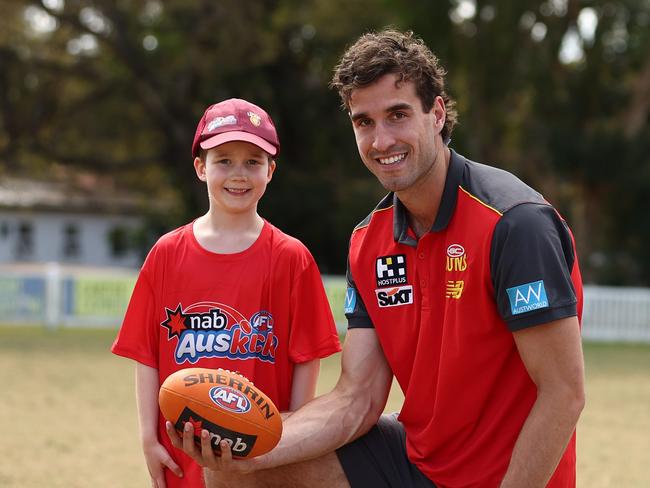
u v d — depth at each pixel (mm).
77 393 9930
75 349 14438
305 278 4105
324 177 29719
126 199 47688
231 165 4070
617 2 26391
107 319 18266
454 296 3484
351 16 24953
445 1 24469
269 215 28688
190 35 25562
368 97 3453
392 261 3721
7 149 27547
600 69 26906
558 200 28250
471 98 25812
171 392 3316
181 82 27469
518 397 3520
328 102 29250
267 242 4117
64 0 24797
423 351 3617
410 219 3715
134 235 42281
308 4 24906
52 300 18219
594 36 26703
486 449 3551
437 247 3566
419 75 3447
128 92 28000
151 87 26656
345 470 3713
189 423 3299
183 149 28562
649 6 26734
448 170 3574
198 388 3311
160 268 4094
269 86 29141
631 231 27094
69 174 31656
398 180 3479
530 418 3352
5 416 8398
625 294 19203
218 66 25844
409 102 3438
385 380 3852
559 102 27062
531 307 3275
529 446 3332
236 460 3430
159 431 4012
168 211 38531
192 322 4016
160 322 4062
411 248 3666
